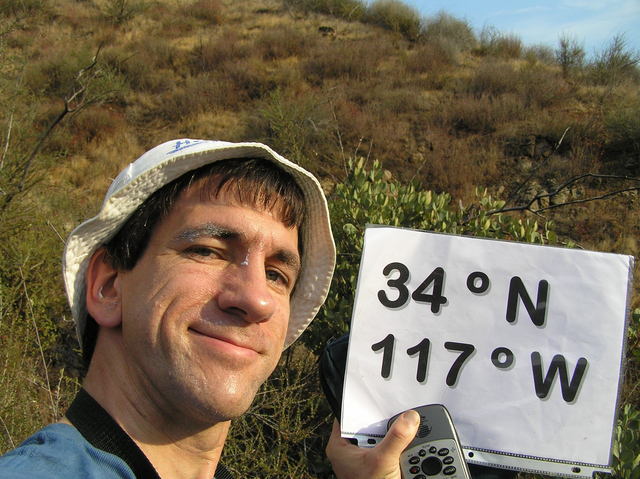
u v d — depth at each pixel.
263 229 0.50
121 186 0.49
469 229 1.85
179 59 7.06
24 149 2.96
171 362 0.47
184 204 0.50
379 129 5.13
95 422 0.46
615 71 5.98
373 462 0.55
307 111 5.05
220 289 0.48
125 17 8.41
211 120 5.79
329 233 0.60
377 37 7.73
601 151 4.72
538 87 5.68
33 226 2.53
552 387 0.62
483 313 0.63
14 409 1.42
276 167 0.54
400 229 0.65
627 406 1.32
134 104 6.05
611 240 4.01
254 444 1.59
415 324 0.63
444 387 0.62
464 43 7.81
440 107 5.54
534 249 0.64
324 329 1.76
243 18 8.92
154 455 0.48
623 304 0.63
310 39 7.49
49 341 2.05
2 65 3.37
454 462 0.56
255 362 0.49
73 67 5.74
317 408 1.66
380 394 0.61
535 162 4.76
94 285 0.51
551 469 0.61
